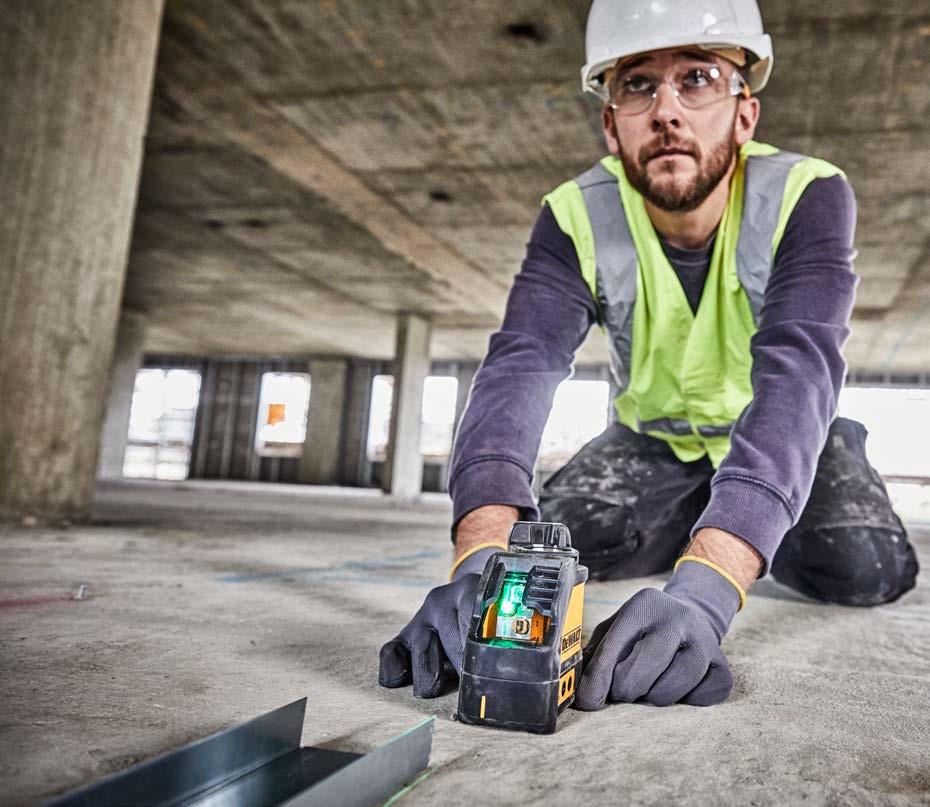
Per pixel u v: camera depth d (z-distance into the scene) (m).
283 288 15.41
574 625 0.98
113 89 4.49
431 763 0.79
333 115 8.05
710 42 1.51
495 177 9.36
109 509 5.99
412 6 6.17
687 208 1.58
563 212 1.81
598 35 1.63
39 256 4.12
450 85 7.32
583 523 2.21
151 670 1.14
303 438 23.92
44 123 4.13
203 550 3.21
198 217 11.48
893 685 1.25
